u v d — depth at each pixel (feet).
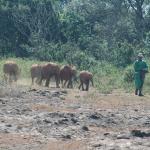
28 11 201.46
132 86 117.60
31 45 201.77
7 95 86.02
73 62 163.12
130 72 127.13
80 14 215.92
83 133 54.85
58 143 49.03
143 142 50.37
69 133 54.44
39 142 49.57
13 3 205.77
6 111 67.87
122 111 73.20
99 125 60.54
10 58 171.83
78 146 47.70
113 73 142.82
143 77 103.65
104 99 87.81
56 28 204.44
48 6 203.92
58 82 117.80
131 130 56.34
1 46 199.82
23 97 85.46
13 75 120.67
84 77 112.88
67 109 72.43
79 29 209.05
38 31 200.34
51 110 70.59
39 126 57.77
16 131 54.75
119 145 48.75
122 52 172.65
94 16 216.54
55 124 59.31
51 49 181.88
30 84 116.98
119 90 112.16
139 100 90.22
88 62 161.07
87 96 90.58
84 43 197.16
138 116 68.33
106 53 183.52
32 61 161.27
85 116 65.26
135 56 171.63
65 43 199.52
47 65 116.67
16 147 47.42
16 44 202.90
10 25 203.62
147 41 196.54
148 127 60.70
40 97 86.79
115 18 213.46
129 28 213.25
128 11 219.41
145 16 220.43
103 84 121.19
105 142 49.93
